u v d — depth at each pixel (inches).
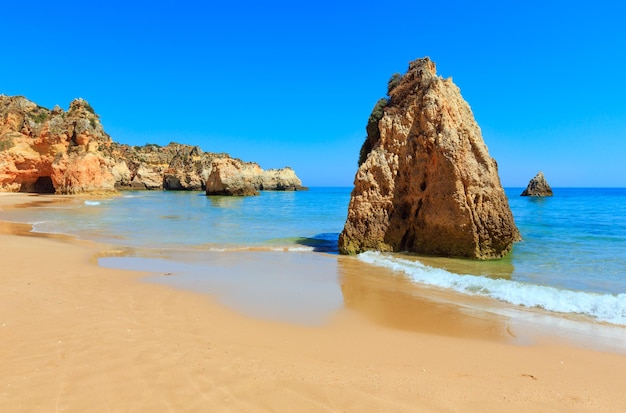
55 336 240.2
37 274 410.3
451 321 304.2
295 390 186.5
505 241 562.6
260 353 231.0
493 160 636.1
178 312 303.7
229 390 183.8
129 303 319.3
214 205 1852.9
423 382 200.5
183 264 517.3
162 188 3996.1
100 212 1311.5
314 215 1334.9
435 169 580.7
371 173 630.5
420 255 586.9
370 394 185.8
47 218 1081.4
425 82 621.3
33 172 2253.9
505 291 378.0
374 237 617.3
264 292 380.5
